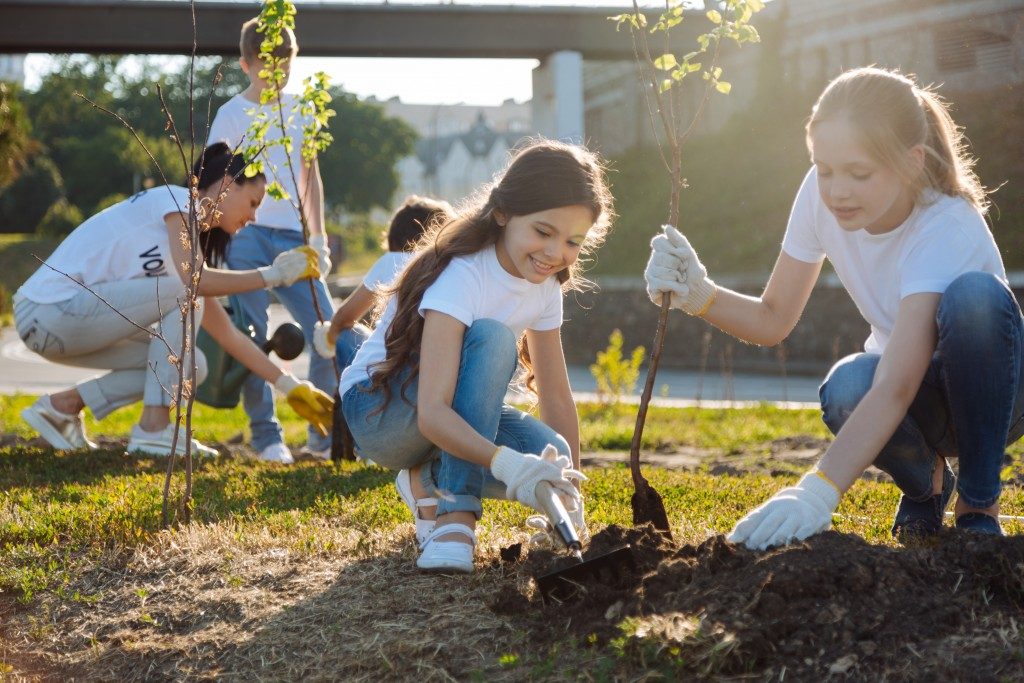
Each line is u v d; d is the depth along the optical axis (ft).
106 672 8.32
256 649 8.32
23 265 153.79
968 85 62.44
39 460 16.38
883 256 9.28
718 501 13.25
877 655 6.70
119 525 11.30
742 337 10.01
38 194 194.90
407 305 9.37
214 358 18.97
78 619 9.22
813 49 75.51
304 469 16.11
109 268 16.39
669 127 9.65
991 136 59.93
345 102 227.81
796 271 9.98
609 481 14.69
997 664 6.50
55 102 210.38
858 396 9.64
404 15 76.84
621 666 6.99
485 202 9.45
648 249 76.18
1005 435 8.97
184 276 15.65
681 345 69.21
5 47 72.28
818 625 6.95
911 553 7.68
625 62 95.81
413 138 237.45
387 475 15.15
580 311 74.54
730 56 82.02
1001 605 7.27
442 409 8.86
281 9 16.10
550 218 8.82
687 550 8.23
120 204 16.79
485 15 77.71
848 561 7.32
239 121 19.25
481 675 7.30
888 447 9.69
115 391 17.75
